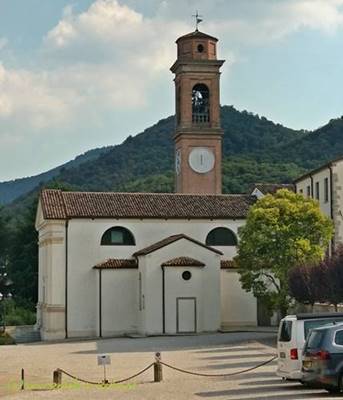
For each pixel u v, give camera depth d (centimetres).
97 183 19112
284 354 3011
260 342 5238
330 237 5597
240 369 3781
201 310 6381
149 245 6706
